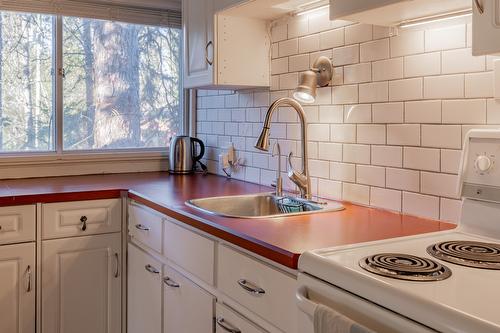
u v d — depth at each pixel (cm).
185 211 170
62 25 276
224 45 223
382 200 174
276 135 231
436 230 141
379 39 172
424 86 156
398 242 126
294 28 215
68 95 281
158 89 309
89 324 232
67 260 224
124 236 236
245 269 138
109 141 295
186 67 253
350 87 186
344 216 162
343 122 190
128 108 300
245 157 258
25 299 216
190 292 170
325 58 194
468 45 143
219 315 152
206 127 301
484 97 138
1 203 206
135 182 253
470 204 137
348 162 188
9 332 214
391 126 169
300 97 188
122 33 296
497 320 74
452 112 148
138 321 222
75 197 222
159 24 303
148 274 208
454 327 77
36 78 272
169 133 315
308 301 104
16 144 269
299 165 215
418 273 97
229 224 149
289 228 143
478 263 106
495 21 107
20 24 266
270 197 210
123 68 297
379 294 91
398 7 134
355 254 113
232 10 213
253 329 134
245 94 256
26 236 214
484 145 134
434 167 154
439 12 140
